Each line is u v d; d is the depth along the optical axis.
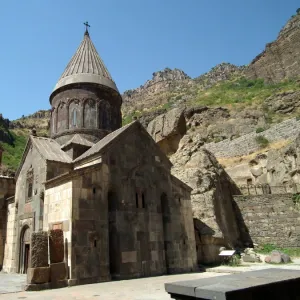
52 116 23.02
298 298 5.15
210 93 93.62
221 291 4.22
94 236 13.26
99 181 14.34
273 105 57.25
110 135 18.16
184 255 16.97
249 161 35.38
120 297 9.05
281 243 23.52
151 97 135.12
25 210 18.50
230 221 24.03
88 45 25.44
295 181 27.81
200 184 22.23
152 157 17.41
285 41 87.44
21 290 11.05
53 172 17.08
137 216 15.52
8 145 72.94
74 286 11.73
